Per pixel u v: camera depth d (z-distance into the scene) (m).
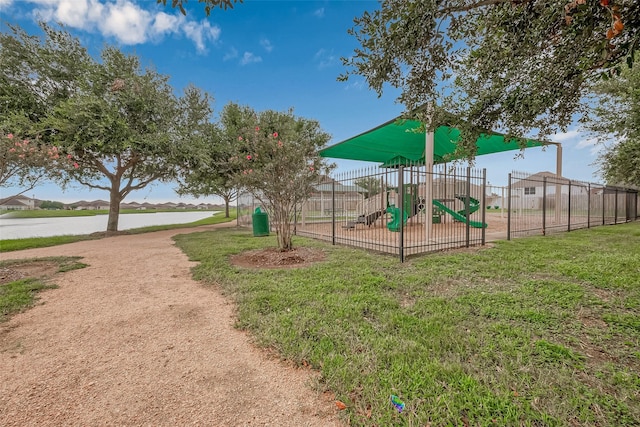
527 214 13.20
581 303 3.21
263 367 2.22
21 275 5.03
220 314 3.27
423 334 2.56
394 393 1.81
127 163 13.36
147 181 14.46
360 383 1.93
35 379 2.07
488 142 9.85
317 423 1.64
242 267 5.36
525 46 2.23
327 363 2.14
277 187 6.22
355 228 10.97
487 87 2.80
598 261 5.05
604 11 1.67
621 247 6.52
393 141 10.05
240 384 2.01
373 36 2.40
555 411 1.63
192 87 13.83
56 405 1.80
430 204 6.61
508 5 2.16
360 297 3.50
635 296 3.38
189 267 5.66
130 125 11.57
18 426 1.62
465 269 4.73
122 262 6.18
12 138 4.91
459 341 2.42
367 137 9.46
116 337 2.73
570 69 2.22
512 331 2.58
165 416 1.71
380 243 6.98
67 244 9.33
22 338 2.70
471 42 2.62
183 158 12.65
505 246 6.76
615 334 2.54
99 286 4.38
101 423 1.65
